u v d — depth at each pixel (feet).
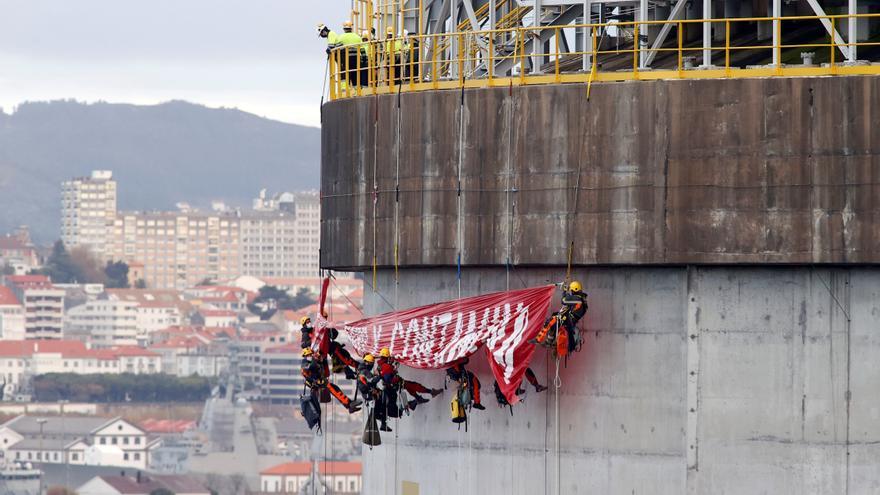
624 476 246.68
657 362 244.63
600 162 245.04
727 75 241.14
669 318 244.01
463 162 255.09
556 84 248.32
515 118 250.78
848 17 244.63
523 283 254.47
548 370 252.01
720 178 239.50
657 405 244.63
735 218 238.89
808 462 239.09
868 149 234.99
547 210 248.52
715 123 239.71
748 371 240.73
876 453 237.45
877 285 237.66
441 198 257.55
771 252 237.86
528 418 254.06
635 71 246.06
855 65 236.84
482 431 259.80
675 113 240.94
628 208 243.19
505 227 251.60
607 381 247.50
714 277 241.96
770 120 238.07
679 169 240.94
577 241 246.27
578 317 239.30
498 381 247.29
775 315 240.12
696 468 242.17
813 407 238.89
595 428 248.52
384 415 258.16
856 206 235.40
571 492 250.78
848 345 238.07
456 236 255.70
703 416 242.17
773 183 237.86
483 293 258.37
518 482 255.50
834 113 236.02
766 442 240.12
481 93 253.44
